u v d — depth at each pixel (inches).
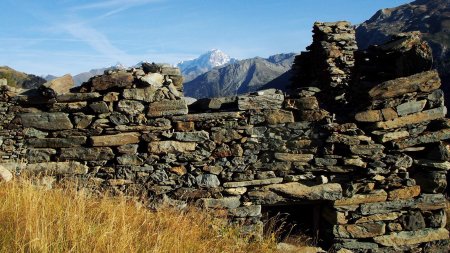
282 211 335.3
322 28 418.6
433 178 297.6
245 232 293.3
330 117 297.6
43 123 299.6
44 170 294.5
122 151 295.9
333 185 297.9
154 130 296.7
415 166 301.4
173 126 298.0
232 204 295.6
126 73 298.8
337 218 297.0
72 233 185.5
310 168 297.9
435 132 295.4
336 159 297.4
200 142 296.5
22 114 301.3
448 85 1392.7
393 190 298.4
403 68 312.7
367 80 348.5
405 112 296.8
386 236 298.4
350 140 294.0
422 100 297.6
